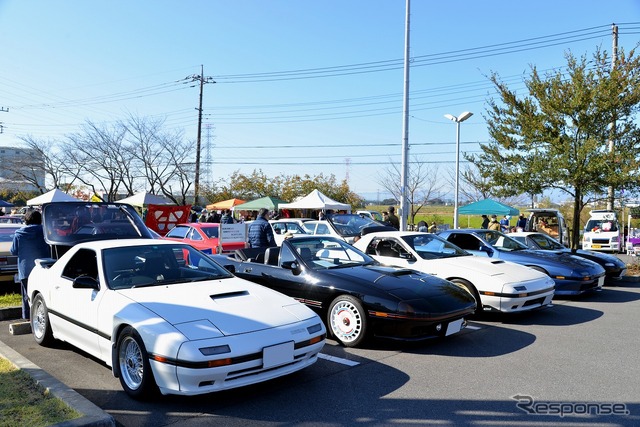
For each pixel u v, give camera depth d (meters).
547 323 7.44
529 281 7.49
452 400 4.32
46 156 34.19
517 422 3.87
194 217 24.05
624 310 8.49
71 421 3.48
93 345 4.88
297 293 6.63
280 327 4.33
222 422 3.88
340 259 7.14
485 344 6.21
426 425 3.82
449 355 5.72
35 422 3.51
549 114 13.83
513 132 14.70
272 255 7.32
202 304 4.46
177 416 3.98
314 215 22.88
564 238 20.48
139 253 5.37
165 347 3.95
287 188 38.16
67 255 5.78
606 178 13.30
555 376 4.97
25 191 44.06
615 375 5.00
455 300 6.01
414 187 36.09
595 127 13.58
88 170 32.84
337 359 5.55
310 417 3.97
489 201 19.73
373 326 5.84
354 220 15.88
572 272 9.07
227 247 12.25
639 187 13.65
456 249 8.77
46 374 4.47
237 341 4.02
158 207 15.90
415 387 4.65
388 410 4.10
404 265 8.16
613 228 23.62
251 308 4.52
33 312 6.15
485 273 7.54
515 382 4.79
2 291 9.16
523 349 5.97
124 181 33.28
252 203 26.00
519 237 11.31
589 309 8.58
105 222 7.64
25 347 5.94
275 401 4.30
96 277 5.16
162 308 4.36
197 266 5.61
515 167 14.98
